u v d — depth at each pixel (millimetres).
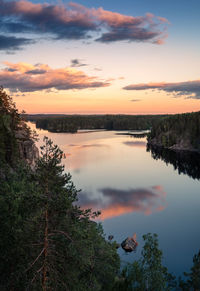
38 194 10344
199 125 159250
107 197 66750
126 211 56562
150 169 103688
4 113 54031
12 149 47000
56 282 10406
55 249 10984
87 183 80938
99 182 82375
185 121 177625
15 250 10906
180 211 57312
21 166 21328
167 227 48281
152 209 58531
